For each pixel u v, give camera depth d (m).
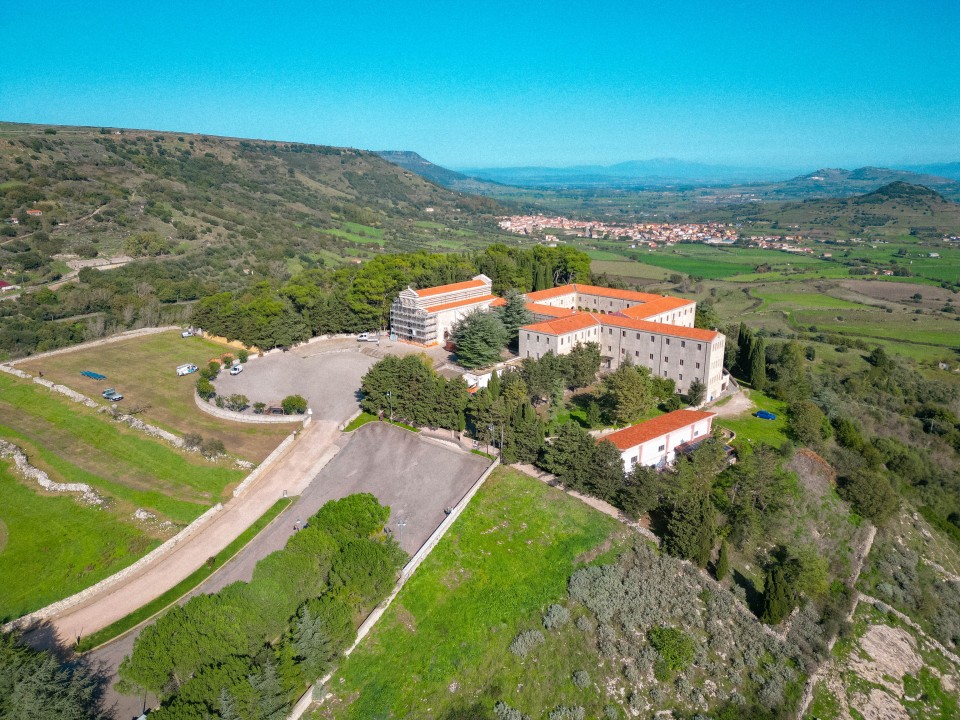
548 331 118.00
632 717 57.62
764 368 123.25
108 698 50.47
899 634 73.44
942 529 97.31
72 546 68.56
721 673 62.41
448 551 71.12
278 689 48.34
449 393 93.50
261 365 126.75
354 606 60.06
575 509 77.94
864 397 144.75
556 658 60.50
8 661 46.06
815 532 83.81
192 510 76.00
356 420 99.75
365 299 146.62
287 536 71.69
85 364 124.94
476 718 54.94
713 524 73.38
